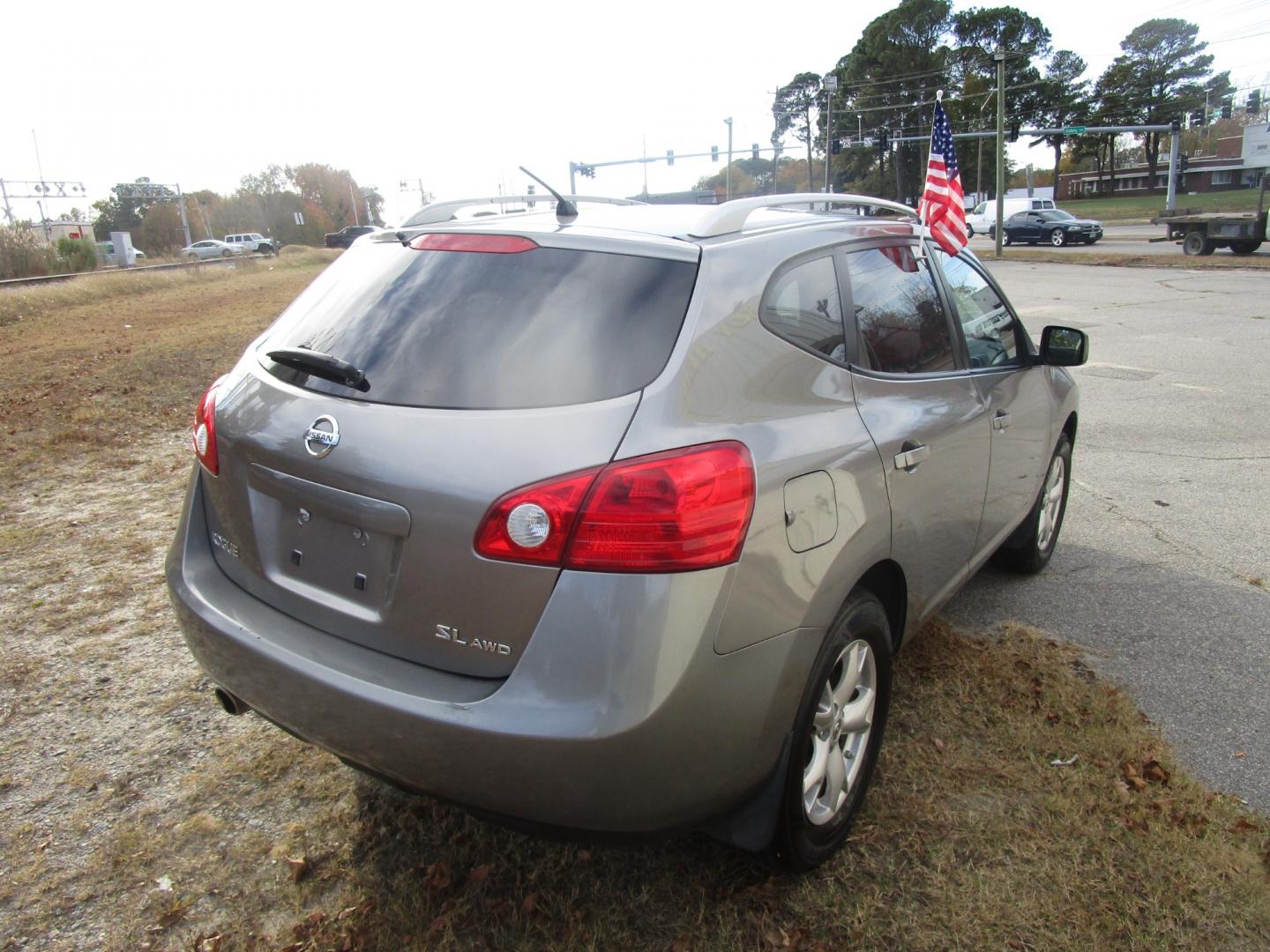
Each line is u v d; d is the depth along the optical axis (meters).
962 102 82.56
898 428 2.67
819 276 2.63
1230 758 3.04
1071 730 3.15
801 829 2.36
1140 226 50.91
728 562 1.98
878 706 2.70
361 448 2.12
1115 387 9.10
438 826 2.71
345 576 2.21
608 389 2.02
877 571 2.66
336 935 2.33
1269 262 23.81
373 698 2.04
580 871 2.53
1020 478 3.83
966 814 2.74
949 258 3.61
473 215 2.98
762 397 2.22
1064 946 2.28
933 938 2.31
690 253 2.26
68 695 3.44
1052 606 4.17
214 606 2.44
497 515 1.93
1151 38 94.31
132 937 2.33
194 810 2.80
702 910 2.39
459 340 2.18
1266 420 7.59
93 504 5.67
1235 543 4.91
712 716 2.00
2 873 2.54
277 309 20.33
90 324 18.53
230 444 2.46
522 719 1.90
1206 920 2.35
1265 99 93.31
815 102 99.75
